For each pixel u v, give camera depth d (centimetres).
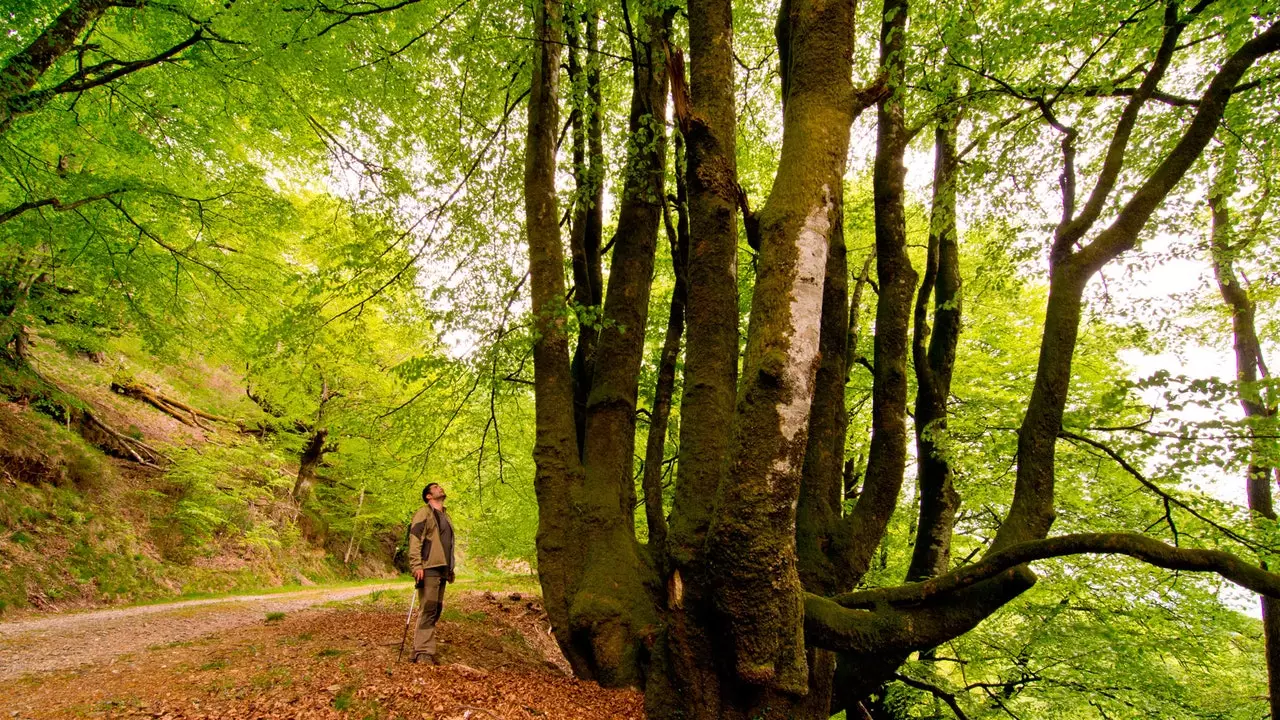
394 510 1859
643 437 1053
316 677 451
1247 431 507
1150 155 739
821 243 384
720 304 484
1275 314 1039
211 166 1028
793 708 419
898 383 535
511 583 1727
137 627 770
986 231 876
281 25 736
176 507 1545
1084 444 752
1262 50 436
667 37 589
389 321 1022
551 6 645
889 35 580
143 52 945
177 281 1042
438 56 823
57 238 909
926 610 428
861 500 525
